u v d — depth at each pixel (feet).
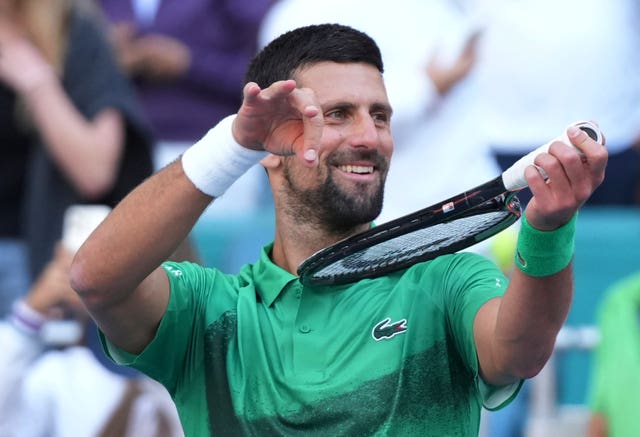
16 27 68.39
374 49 39.83
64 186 68.03
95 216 57.06
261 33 81.82
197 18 81.61
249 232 76.69
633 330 61.26
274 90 33.35
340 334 38.06
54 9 68.69
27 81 67.72
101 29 70.03
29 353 56.59
